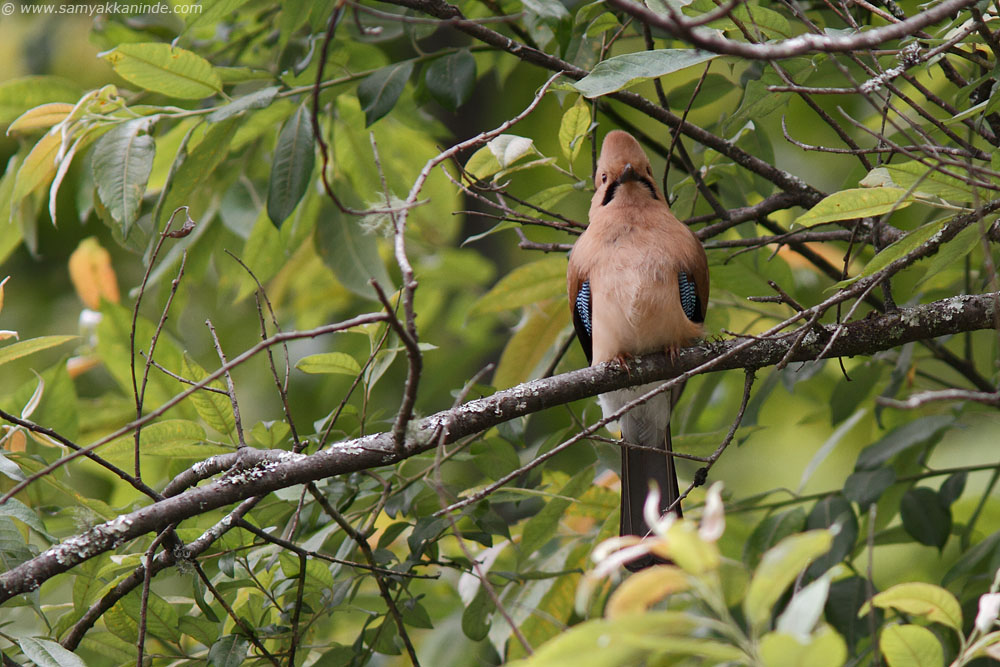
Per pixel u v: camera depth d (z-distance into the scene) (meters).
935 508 8.10
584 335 9.11
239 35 10.38
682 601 8.05
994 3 5.97
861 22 7.99
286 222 10.30
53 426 8.37
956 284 9.35
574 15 8.72
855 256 7.38
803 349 6.70
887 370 9.31
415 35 8.69
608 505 8.66
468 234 16.39
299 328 13.65
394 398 12.98
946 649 7.01
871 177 5.90
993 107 6.32
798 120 14.42
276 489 6.37
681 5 6.45
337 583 7.44
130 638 6.82
